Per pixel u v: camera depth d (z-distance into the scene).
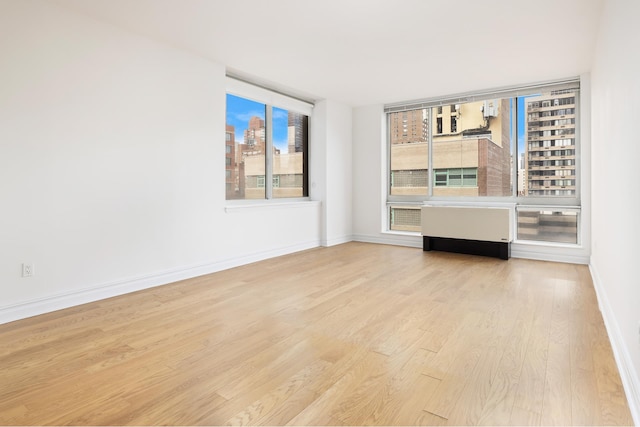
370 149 6.51
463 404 1.67
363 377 1.92
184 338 2.44
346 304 3.13
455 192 5.91
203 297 3.36
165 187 3.81
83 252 3.19
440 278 4.02
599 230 3.52
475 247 5.40
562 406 1.65
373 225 6.52
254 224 4.93
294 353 2.21
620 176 2.24
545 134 5.13
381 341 2.38
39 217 2.92
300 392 1.78
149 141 3.66
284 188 5.75
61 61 3.01
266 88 5.25
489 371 1.97
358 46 3.82
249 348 2.28
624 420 1.55
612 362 2.06
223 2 2.94
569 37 3.56
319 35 3.55
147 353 2.22
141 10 3.07
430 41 3.68
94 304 3.16
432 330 2.56
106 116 3.31
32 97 2.85
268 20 3.24
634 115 1.79
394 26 3.35
